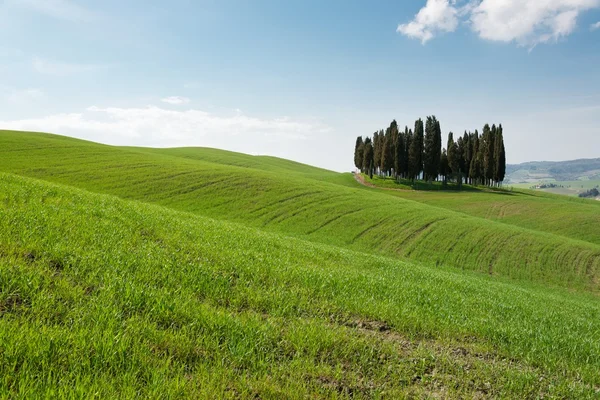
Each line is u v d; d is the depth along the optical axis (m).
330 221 50.34
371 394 4.86
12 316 4.93
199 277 8.05
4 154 61.16
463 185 114.62
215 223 20.45
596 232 66.75
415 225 51.84
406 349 6.55
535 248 48.66
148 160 70.44
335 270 12.41
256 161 141.62
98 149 77.06
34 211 10.91
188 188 55.84
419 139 105.44
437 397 5.09
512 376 6.04
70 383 3.88
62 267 7.15
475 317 9.39
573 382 6.26
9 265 6.36
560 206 83.25
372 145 122.25
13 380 3.78
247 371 4.84
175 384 4.10
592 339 9.58
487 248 47.00
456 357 6.57
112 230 10.75
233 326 5.86
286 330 6.34
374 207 58.09
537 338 8.42
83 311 5.41
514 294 18.91
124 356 4.54
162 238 11.53
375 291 10.24
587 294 37.66
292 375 4.92
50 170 55.62
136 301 6.05
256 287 8.38
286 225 47.31
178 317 5.89
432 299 10.65
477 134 117.06
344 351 5.88
